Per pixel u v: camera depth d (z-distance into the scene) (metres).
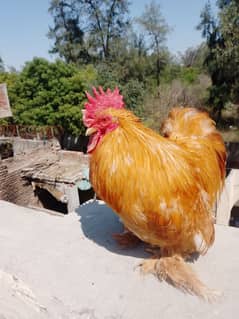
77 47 6.05
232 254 0.54
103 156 0.43
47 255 0.55
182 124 0.54
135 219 0.42
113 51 5.51
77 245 0.58
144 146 0.42
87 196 2.82
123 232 0.60
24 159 2.85
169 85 4.83
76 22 6.07
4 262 0.53
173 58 5.68
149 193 0.40
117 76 4.36
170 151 0.43
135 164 0.41
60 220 0.70
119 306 0.43
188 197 0.42
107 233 0.62
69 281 0.48
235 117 4.35
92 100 0.47
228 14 2.66
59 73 3.76
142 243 0.57
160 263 0.48
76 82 3.74
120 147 0.42
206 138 0.51
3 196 2.51
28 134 3.80
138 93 4.02
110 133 0.44
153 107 4.11
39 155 2.98
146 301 0.44
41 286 0.47
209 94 4.06
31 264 0.53
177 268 0.46
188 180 0.42
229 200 1.20
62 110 3.73
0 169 2.46
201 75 4.98
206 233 0.46
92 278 0.49
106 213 0.71
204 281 0.47
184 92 4.44
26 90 3.88
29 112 3.82
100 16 5.80
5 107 2.94
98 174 0.44
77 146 4.21
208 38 3.62
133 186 0.41
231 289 0.45
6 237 0.62
